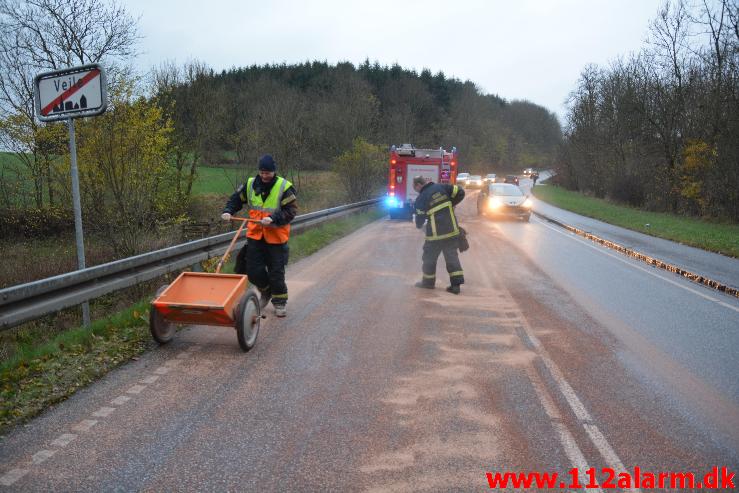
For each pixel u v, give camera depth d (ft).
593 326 22.36
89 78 18.54
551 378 16.44
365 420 13.47
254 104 144.05
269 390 15.19
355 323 21.89
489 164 342.85
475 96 329.52
